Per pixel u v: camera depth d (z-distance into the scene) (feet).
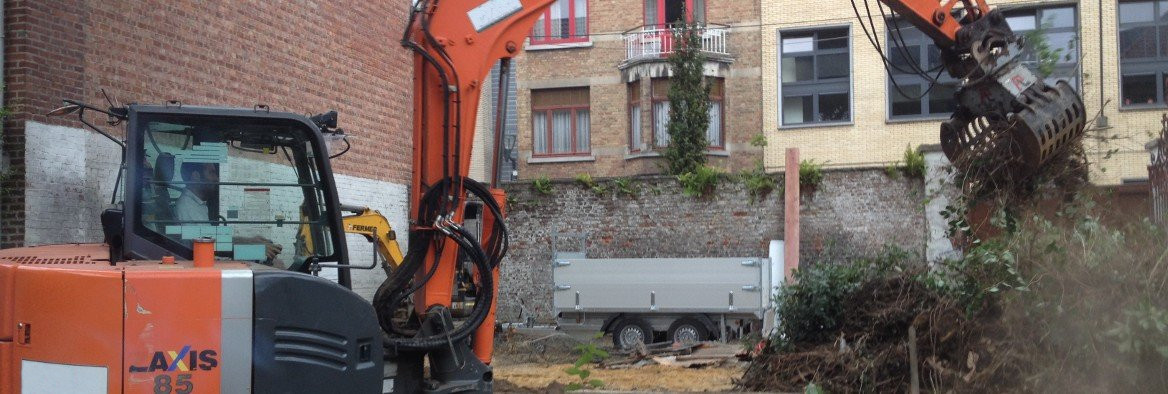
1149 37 82.74
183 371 17.66
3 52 35.01
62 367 17.48
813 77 89.86
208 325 17.84
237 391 17.93
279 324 18.31
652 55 89.30
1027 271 26.78
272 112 21.16
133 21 40.27
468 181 23.15
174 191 20.44
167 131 20.54
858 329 30.86
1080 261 25.88
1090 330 25.16
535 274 77.05
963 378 26.23
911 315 29.01
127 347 17.47
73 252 20.99
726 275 59.82
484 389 22.85
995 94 28.19
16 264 18.35
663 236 75.41
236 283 18.07
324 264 21.48
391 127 59.82
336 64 54.49
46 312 17.57
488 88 95.86
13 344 17.78
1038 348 26.12
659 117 90.99
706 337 60.59
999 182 29.12
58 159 36.24
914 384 26.99
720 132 90.89
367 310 19.34
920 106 87.45
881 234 71.26
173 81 42.50
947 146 29.91
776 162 89.56
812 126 88.89
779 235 73.41
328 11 53.83
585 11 93.50
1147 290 24.76
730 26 90.48
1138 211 32.35
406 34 23.48
